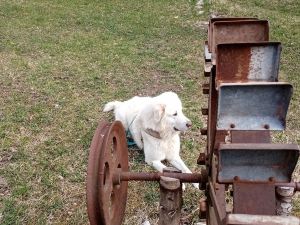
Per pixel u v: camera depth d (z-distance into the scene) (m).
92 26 3.46
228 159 0.78
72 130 1.94
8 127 1.93
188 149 1.88
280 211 0.90
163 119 1.73
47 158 1.73
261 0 4.15
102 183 0.88
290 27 3.35
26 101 2.19
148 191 1.57
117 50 2.94
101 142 0.92
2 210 1.45
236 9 3.80
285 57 2.82
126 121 1.95
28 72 2.54
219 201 0.90
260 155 0.78
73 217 1.44
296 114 2.11
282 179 0.80
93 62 2.73
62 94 2.29
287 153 0.77
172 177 1.01
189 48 3.01
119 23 3.53
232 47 0.85
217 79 0.87
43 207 1.48
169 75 2.58
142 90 2.38
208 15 3.72
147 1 4.15
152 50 2.96
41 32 3.29
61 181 1.61
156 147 1.76
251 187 0.80
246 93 0.78
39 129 1.93
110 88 2.39
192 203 1.52
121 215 1.11
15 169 1.66
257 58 0.85
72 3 4.09
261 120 0.80
